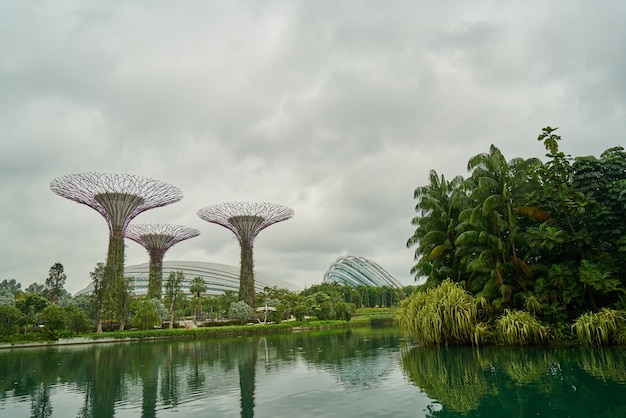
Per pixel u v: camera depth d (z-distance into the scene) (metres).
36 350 36.25
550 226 24.45
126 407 12.70
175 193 66.00
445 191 30.89
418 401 11.74
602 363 16.09
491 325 23.08
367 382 15.02
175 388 15.56
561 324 22.03
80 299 62.69
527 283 24.39
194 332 51.28
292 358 23.94
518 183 25.53
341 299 86.44
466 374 15.39
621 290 20.94
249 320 68.44
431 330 22.89
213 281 142.25
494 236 24.33
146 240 77.12
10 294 72.81
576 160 24.36
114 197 58.91
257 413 11.22
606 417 9.43
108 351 33.41
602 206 22.62
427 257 29.08
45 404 13.55
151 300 60.69
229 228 73.88
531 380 13.68
